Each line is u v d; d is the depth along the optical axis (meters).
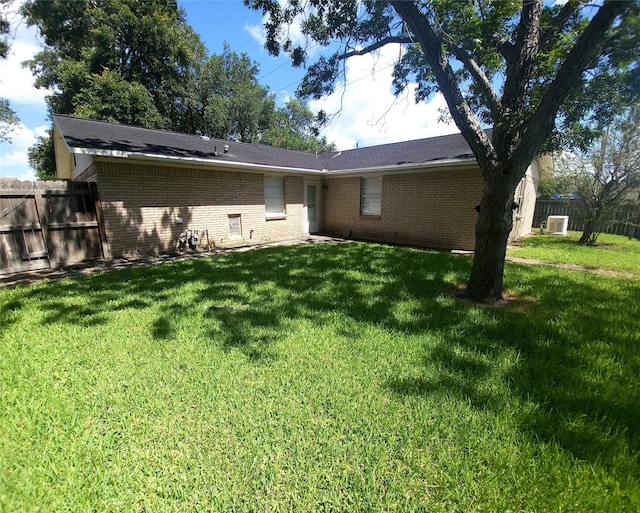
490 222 4.23
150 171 8.09
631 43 3.23
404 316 3.80
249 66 24.44
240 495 1.56
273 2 5.31
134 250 7.98
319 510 1.49
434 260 7.08
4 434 1.95
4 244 6.27
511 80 4.08
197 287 5.04
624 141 8.82
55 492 1.57
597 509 1.47
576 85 4.34
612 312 3.91
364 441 1.90
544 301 4.33
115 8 15.83
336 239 11.45
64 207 6.95
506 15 4.26
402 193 10.48
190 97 21.00
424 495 1.56
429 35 4.10
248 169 10.07
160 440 1.90
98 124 8.91
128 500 1.54
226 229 9.90
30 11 4.03
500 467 1.70
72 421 2.06
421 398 2.26
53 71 17.64
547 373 2.58
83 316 3.83
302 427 2.00
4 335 3.32
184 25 20.78
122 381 2.51
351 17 5.25
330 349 3.00
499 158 4.08
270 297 4.51
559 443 1.86
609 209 9.27
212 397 2.30
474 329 3.41
